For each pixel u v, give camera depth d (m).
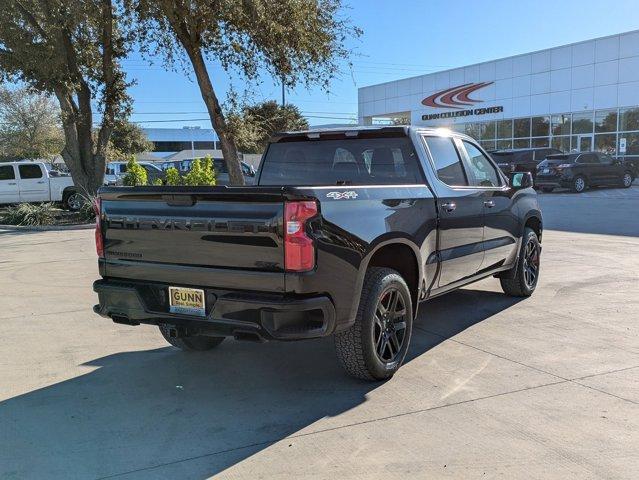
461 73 37.41
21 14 17.69
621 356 5.07
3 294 7.94
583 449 3.48
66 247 12.73
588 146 30.56
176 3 15.23
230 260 4.02
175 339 5.33
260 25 15.41
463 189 5.75
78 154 19.73
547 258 9.92
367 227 4.27
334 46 17.19
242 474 3.30
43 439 3.77
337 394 4.41
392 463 3.37
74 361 5.25
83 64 19.12
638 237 12.26
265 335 3.87
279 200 3.82
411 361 5.06
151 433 3.84
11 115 51.28
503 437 3.65
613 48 28.95
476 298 7.28
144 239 4.42
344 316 4.10
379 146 5.48
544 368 4.81
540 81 32.59
